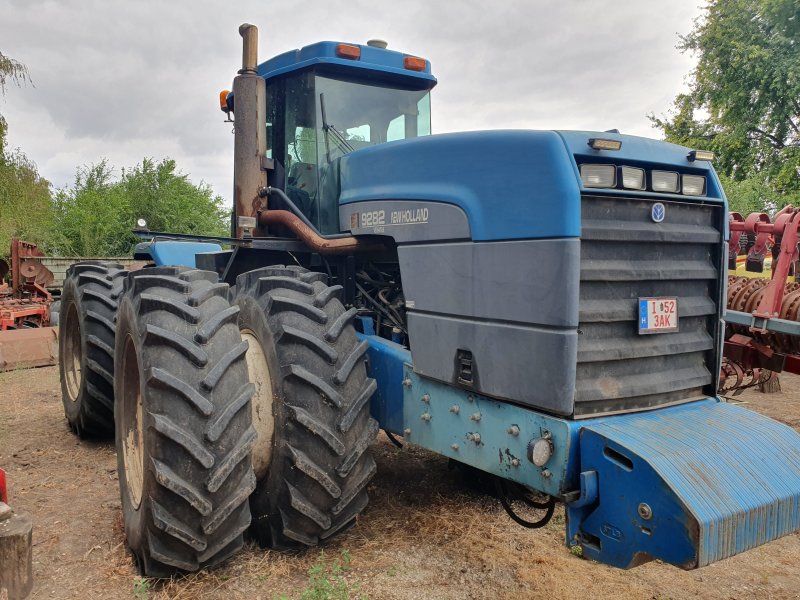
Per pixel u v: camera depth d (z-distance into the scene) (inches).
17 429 213.6
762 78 717.9
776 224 203.8
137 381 131.7
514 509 150.7
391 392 132.1
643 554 91.4
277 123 169.0
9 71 590.9
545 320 100.3
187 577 117.0
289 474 119.2
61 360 211.9
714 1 774.5
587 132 103.9
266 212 159.0
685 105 839.1
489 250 108.5
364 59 159.6
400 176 127.4
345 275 153.1
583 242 101.6
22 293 517.3
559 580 119.7
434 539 134.6
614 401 105.5
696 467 92.0
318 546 129.6
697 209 117.6
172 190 1395.2
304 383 118.4
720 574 127.7
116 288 186.9
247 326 133.9
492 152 108.3
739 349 213.6
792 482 97.6
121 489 131.6
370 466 125.6
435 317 119.3
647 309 108.0
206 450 108.9
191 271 128.2
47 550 128.3
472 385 112.2
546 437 100.0
